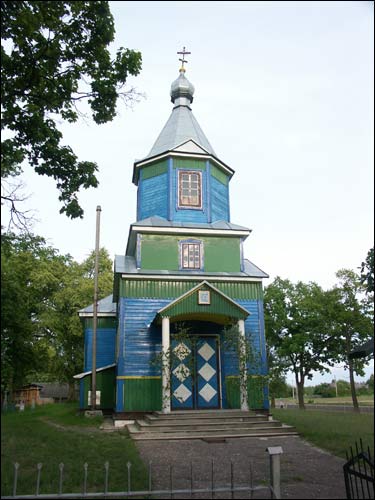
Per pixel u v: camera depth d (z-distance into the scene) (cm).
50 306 3766
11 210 1281
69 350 3822
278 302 3250
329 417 1878
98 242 2333
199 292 1844
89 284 3762
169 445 1330
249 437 1476
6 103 1277
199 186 2309
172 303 1809
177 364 1900
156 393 1862
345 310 3028
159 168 2358
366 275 1131
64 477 822
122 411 1808
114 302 2538
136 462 1004
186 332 1870
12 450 735
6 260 1275
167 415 1633
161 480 916
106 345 2520
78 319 3659
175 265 2105
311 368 3206
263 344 2000
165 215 2266
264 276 2070
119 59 1363
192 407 1891
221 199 2400
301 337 3092
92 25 1302
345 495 816
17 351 1298
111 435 1462
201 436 1470
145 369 1880
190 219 2250
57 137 1383
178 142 2403
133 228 2103
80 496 609
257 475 967
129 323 1919
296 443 1356
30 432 809
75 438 1056
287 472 991
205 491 640
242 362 1814
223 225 2245
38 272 3606
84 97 1370
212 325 2023
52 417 901
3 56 1217
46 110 1349
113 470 922
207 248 2159
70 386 4031
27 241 2522
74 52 1330
